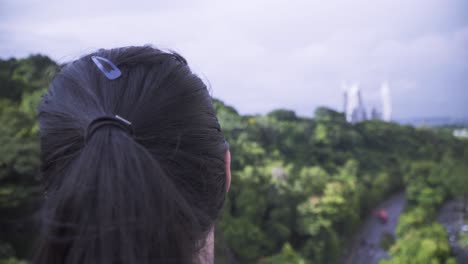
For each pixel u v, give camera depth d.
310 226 25.98
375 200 40.72
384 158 50.03
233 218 21.19
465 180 38.41
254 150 34.00
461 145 59.06
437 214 36.25
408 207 37.19
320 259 25.44
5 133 9.72
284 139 44.47
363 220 37.03
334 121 55.72
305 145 45.00
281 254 20.67
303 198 28.33
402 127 61.72
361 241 32.16
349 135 51.81
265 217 25.61
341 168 43.19
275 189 27.03
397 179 46.12
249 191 24.30
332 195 30.50
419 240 24.67
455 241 29.34
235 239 18.66
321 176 33.88
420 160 50.84
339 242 28.14
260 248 20.28
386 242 29.25
